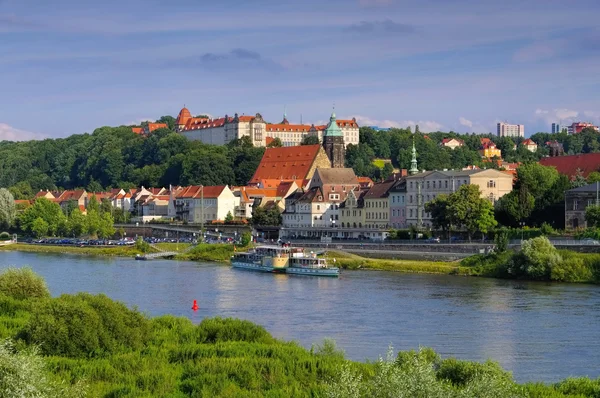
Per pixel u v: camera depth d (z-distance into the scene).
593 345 159.00
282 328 178.12
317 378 122.12
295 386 116.38
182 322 161.12
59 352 132.50
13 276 183.38
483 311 195.12
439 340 164.62
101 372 122.81
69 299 144.25
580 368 143.25
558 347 157.88
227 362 126.88
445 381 113.56
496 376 107.44
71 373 122.00
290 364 126.56
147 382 119.00
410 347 158.38
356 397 88.44
